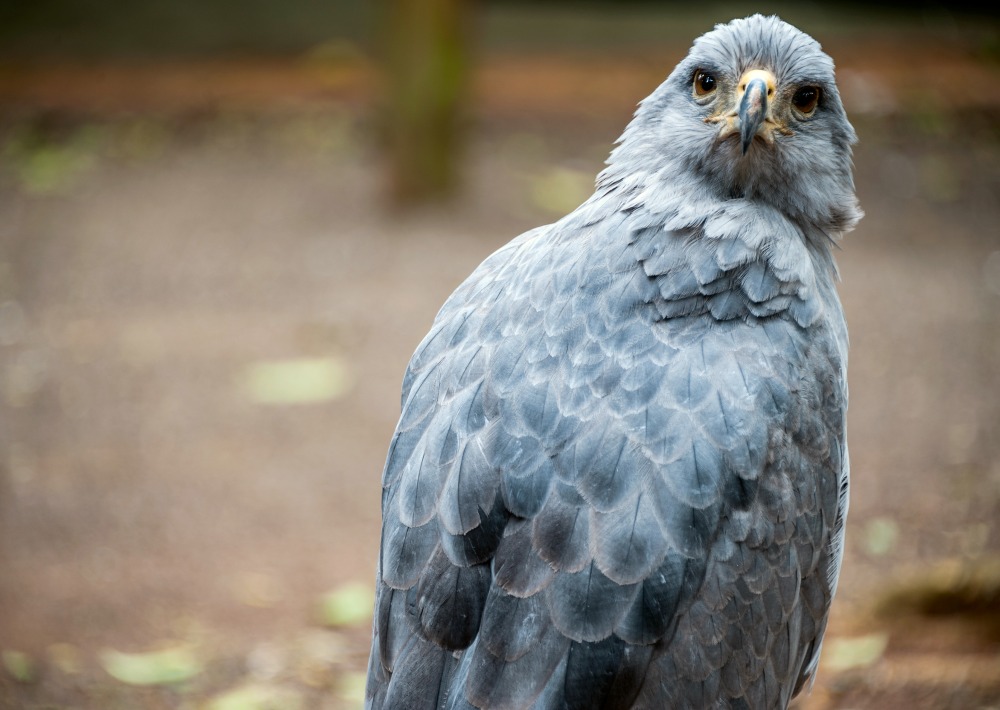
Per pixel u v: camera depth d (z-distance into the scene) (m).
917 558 11.68
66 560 12.09
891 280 19.42
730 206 6.36
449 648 5.59
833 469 6.24
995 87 31.19
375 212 22.59
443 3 22.30
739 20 6.91
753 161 6.60
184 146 27.14
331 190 23.98
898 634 10.37
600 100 30.80
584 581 5.46
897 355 16.59
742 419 5.80
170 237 21.38
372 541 12.52
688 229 6.22
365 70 32.47
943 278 19.59
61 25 34.06
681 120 6.69
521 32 36.62
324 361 16.55
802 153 6.68
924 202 24.00
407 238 21.16
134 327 17.81
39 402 15.60
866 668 9.80
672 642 5.56
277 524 12.82
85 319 18.14
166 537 12.55
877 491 13.11
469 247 20.70
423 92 22.44
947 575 10.62
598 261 6.17
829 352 6.38
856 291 18.92
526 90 31.31
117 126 28.28
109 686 9.98
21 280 19.52
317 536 12.59
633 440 5.69
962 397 15.36
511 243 6.83
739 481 5.74
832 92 6.82
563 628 5.41
